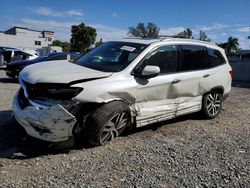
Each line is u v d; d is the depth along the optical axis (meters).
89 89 4.50
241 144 5.41
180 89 5.97
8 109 6.79
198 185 3.80
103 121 4.63
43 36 77.56
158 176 3.97
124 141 5.17
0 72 18.69
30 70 4.99
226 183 3.89
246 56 31.45
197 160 4.57
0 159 4.15
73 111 4.39
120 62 5.30
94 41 78.31
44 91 4.43
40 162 4.15
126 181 3.78
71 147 4.70
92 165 4.16
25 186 3.51
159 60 5.65
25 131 4.83
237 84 18.55
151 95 5.39
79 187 3.56
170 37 6.25
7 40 68.19
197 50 6.55
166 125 6.36
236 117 7.58
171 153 4.77
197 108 6.64
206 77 6.61
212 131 6.15
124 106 4.86
